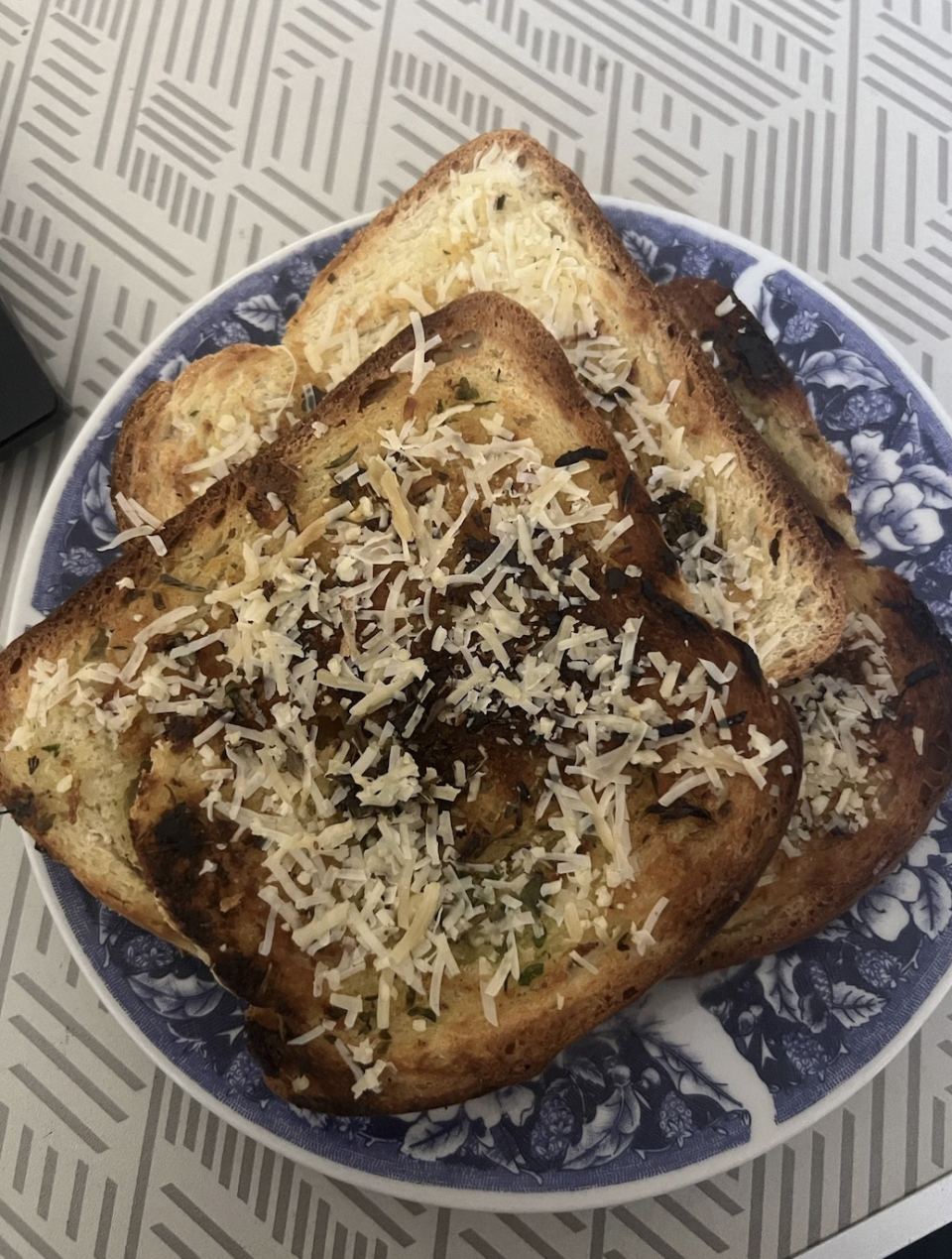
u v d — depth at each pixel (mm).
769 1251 241
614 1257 242
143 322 304
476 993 205
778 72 319
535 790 208
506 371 231
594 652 207
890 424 262
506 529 211
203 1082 228
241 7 328
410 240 260
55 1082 253
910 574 256
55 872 238
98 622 225
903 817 233
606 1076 231
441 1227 246
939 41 320
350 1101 209
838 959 235
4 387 285
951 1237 239
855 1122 247
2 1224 245
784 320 269
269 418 252
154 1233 245
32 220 312
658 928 207
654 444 233
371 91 321
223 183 314
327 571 214
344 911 198
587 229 246
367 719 208
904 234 304
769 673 231
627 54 322
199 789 209
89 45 326
